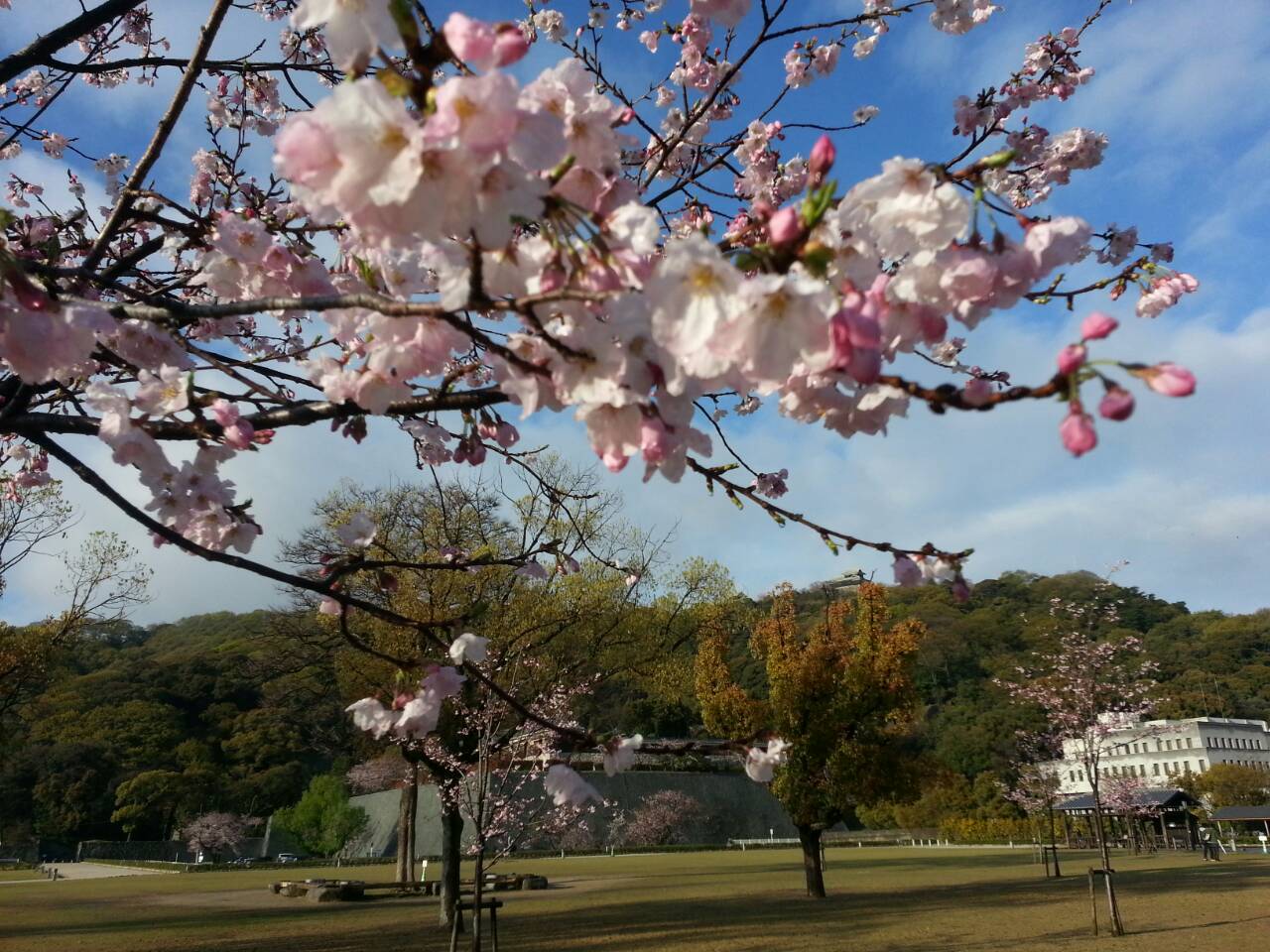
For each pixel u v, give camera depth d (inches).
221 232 86.6
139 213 91.1
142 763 1587.1
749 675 1201.4
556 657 478.3
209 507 90.4
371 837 1379.2
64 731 1605.6
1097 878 616.4
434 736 426.9
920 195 50.6
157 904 586.9
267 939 396.5
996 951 316.5
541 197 44.4
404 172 39.0
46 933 430.3
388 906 550.3
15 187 192.9
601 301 45.8
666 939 364.2
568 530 441.1
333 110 39.1
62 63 120.3
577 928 408.2
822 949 329.4
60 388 109.0
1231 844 1115.9
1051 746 780.0
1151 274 99.6
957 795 1524.4
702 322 42.4
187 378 80.7
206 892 692.1
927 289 51.0
